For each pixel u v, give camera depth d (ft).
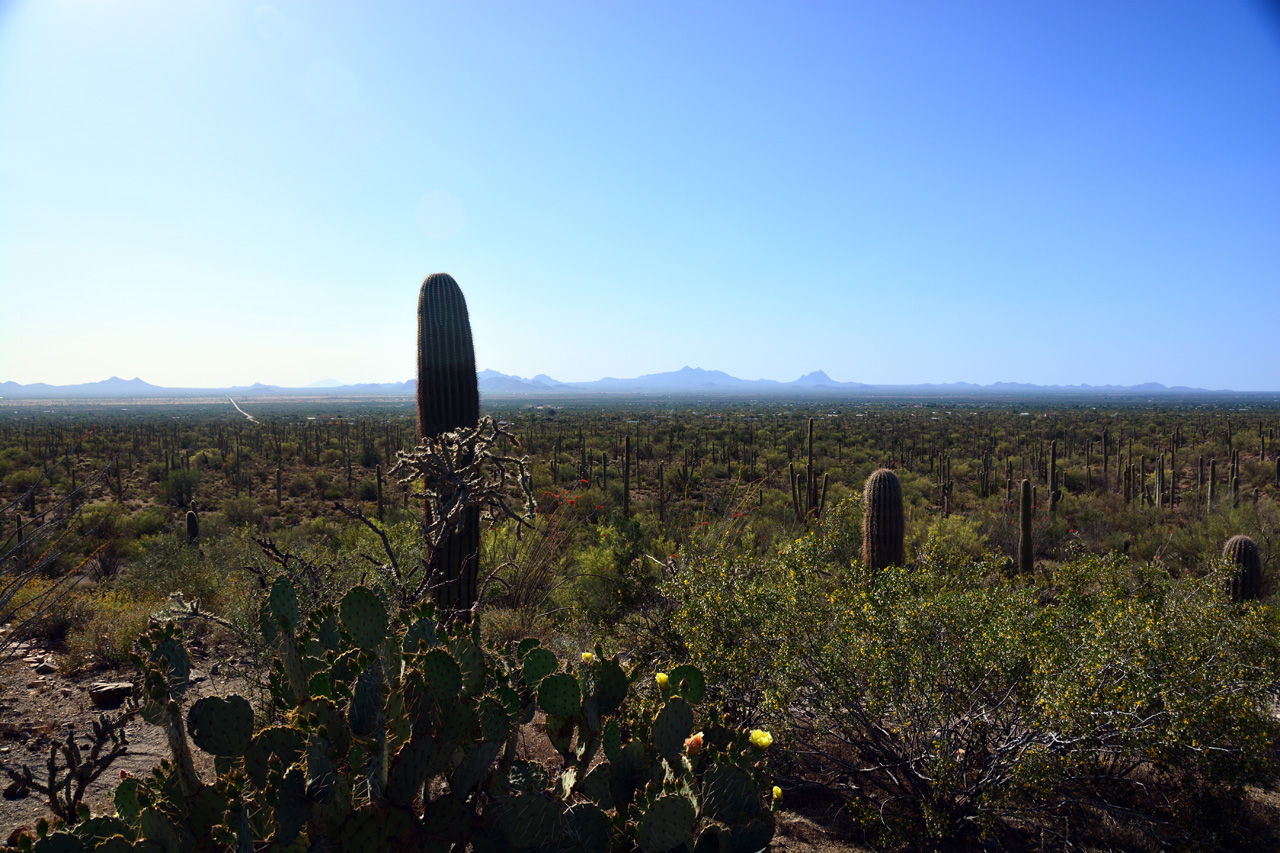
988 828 10.78
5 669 18.12
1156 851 11.14
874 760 12.46
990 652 11.64
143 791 6.70
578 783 8.25
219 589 23.91
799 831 11.65
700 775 8.36
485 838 7.00
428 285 19.31
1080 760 10.65
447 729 7.00
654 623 16.47
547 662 8.85
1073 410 382.22
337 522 65.16
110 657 19.29
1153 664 10.94
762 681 12.97
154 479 103.65
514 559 25.12
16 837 6.22
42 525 13.82
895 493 23.07
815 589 14.24
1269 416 264.11
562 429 209.56
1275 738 11.75
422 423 19.15
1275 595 28.53
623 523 32.14
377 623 7.95
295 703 7.93
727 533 22.84
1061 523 48.78
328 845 6.39
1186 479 92.53
